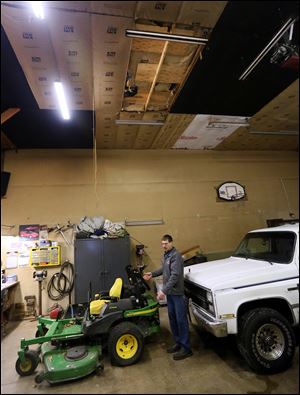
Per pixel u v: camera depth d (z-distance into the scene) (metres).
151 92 4.21
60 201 6.02
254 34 3.13
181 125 5.45
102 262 5.16
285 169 7.53
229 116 5.20
